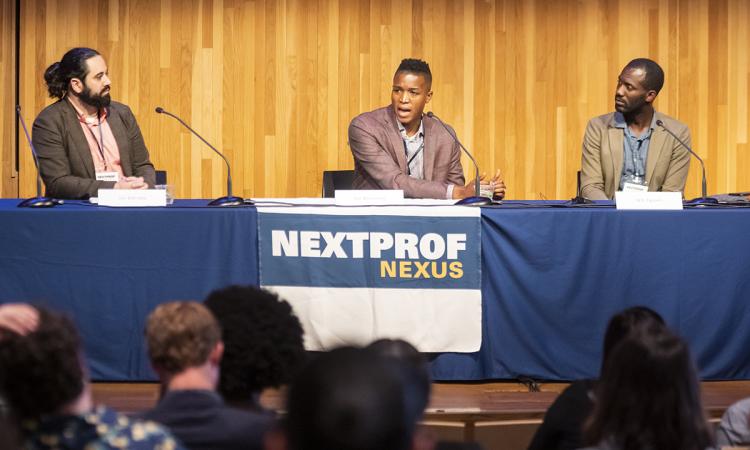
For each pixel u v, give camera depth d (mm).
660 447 2859
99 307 5707
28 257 5684
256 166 11383
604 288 5781
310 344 5758
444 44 11383
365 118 8156
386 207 5734
